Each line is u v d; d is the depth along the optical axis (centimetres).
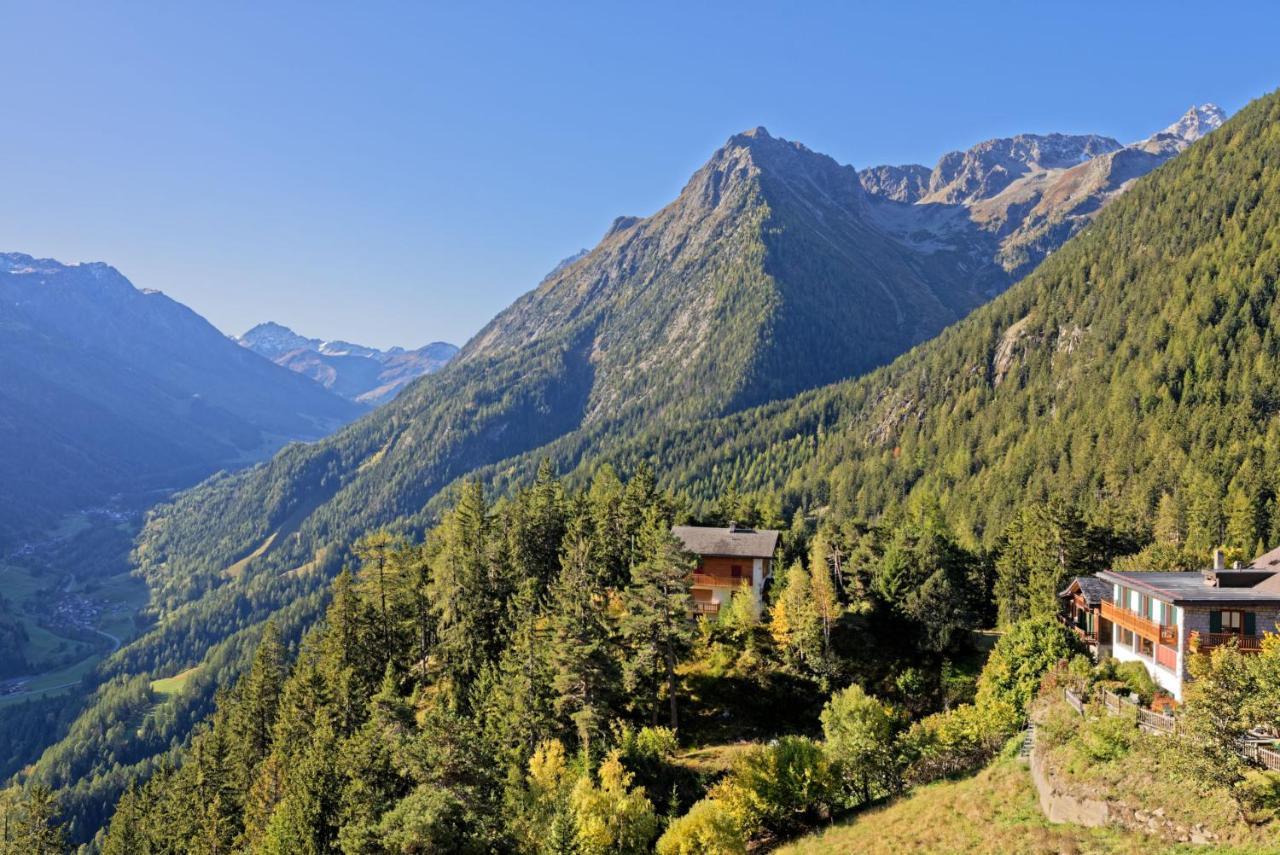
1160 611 4828
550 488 10000
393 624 8488
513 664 6231
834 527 8456
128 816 8825
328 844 5231
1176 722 3155
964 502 17275
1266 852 2541
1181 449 14650
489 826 4400
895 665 6856
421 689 7962
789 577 7262
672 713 6216
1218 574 4978
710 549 8281
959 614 6962
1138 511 13312
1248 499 11475
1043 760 3684
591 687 5816
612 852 4453
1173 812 2923
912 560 7325
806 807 4709
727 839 4166
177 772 9075
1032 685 5072
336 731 6725
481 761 4500
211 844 6731
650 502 9575
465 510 9456
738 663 6975
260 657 9025
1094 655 5638
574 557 7500
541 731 5853
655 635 6244
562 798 4697
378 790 5031
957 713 5066
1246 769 2823
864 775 4791
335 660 7831
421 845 4084
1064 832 3181
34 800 7288
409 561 9606
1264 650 3866
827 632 6888
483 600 7475
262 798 6625
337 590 8150
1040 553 8012
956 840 3531
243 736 8025
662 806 5181
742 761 4819
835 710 5034
